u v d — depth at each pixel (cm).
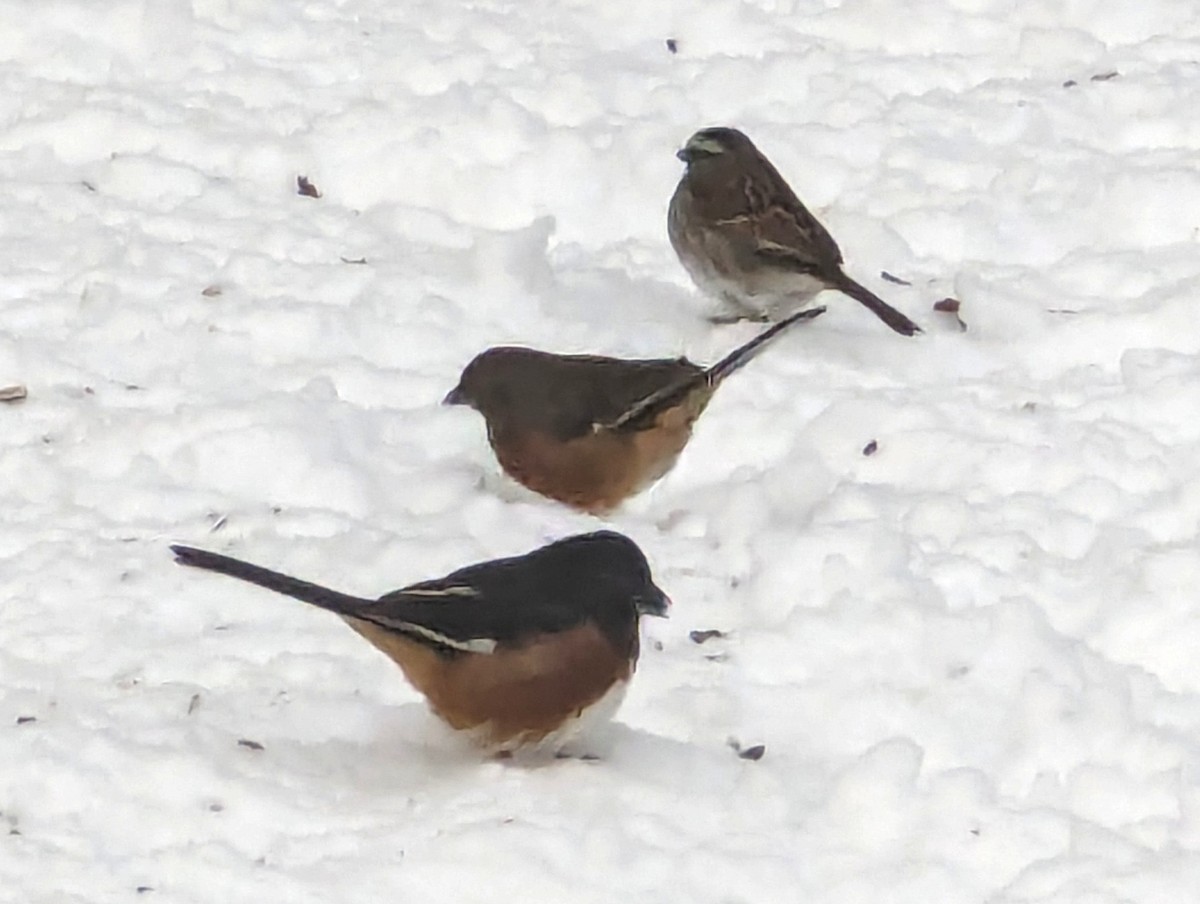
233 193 1478
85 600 1013
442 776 886
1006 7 1769
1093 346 1325
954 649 988
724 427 1230
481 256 1388
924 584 1040
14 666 957
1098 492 1137
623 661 885
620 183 1523
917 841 860
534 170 1520
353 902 794
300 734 915
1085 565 1073
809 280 1364
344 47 1669
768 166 1390
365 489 1144
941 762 924
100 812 848
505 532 1120
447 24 1716
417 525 1120
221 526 1098
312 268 1371
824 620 1005
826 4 1784
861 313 1402
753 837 856
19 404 1208
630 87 1636
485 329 1336
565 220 1511
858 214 1486
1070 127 1602
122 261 1370
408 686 956
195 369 1260
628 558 898
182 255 1379
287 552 1073
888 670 984
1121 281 1395
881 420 1209
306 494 1141
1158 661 1012
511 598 870
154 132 1529
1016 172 1530
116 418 1195
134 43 1655
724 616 1046
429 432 1212
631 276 1447
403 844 828
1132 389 1254
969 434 1195
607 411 1150
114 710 920
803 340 1357
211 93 1603
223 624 1005
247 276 1359
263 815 847
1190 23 1756
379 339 1310
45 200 1445
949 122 1605
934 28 1742
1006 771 919
